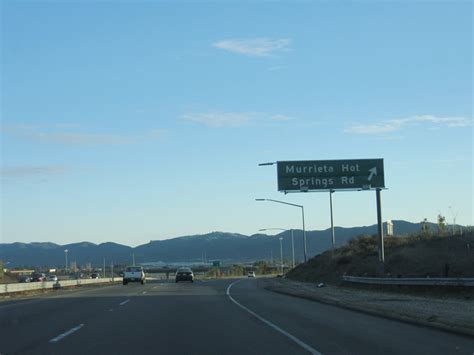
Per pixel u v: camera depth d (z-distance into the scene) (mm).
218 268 142625
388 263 45062
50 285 53125
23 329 17453
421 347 13445
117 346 13836
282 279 70812
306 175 45750
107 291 43625
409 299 28453
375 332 16328
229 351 13016
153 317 21297
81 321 19891
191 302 29641
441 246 45250
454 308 22469
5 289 41906
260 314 22312
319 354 12508
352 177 45750
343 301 27500
